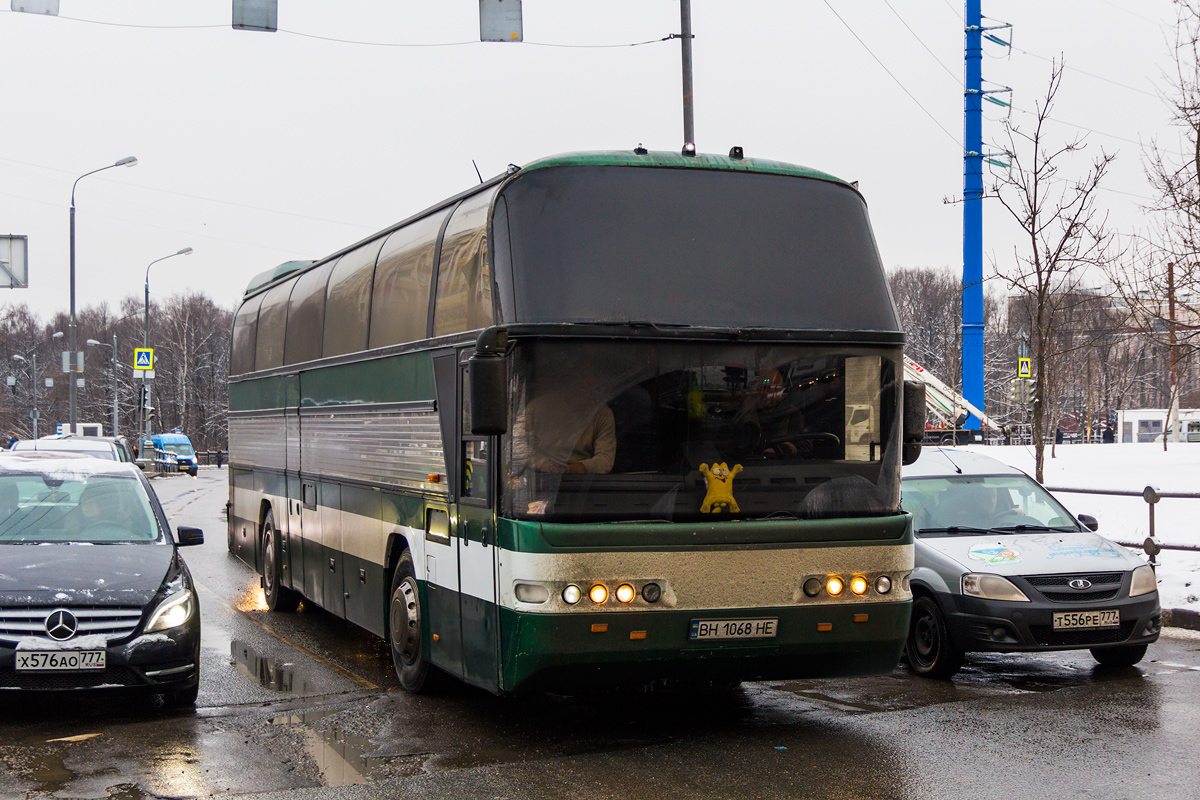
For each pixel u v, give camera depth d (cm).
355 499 1007
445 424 788
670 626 670
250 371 1467
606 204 714
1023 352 4109
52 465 962
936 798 593
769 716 789
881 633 714
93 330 10775
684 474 686
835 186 764
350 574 1020
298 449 1214
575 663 659
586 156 731
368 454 972
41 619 750
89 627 756
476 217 766
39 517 892
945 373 8188
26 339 11019
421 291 858
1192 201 1695
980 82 3356
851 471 720
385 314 941
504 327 664
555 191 712
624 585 664
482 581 715
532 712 800
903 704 826
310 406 1167
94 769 640
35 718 773
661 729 750
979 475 1083
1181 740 711
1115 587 913
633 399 682
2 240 3192
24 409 10006
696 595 675
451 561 772
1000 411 7681
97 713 790
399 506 888
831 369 719
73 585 772
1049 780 623
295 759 668
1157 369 8319
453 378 776
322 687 888
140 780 618
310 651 1056
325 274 1148
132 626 765
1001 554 935
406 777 630
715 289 708
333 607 1073
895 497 732
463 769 647
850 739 720
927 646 938
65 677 746
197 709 805
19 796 589
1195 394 7731
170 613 783
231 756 673
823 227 746
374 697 852
